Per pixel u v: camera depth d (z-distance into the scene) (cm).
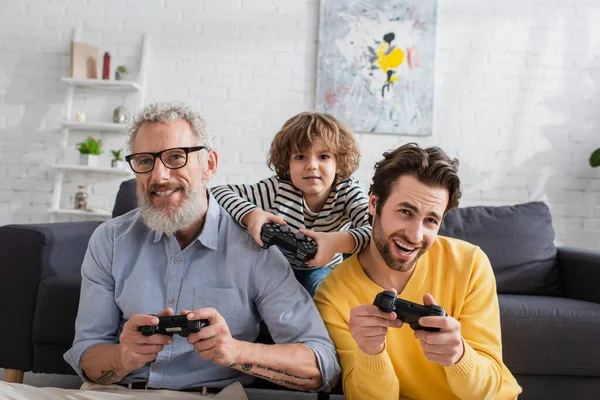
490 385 116
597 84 355
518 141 353
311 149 172
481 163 352
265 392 221
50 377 222
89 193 354
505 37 354
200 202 130
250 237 136
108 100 356
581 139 354
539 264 230
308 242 132
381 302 109
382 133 348
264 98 353
